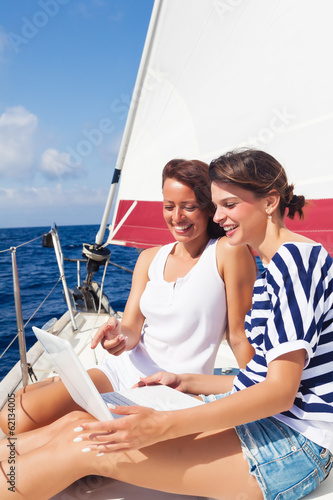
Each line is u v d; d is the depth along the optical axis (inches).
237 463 51.1
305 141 118.0
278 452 51.2
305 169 118.9
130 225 144.3
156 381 66.6
